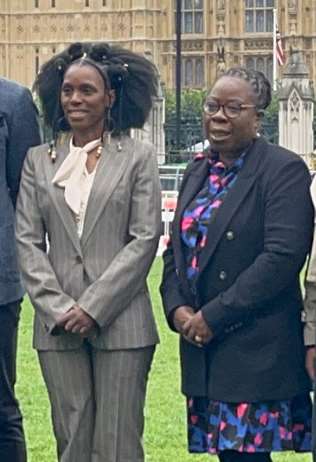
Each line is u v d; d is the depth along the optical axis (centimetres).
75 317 866
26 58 9919
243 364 858
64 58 920
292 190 861
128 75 911
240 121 874
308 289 852
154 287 2420
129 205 891
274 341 860
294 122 5200
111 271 873
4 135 936
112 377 882
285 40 9531
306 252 862
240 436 852
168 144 5891
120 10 9806
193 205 885
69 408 888
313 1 9525
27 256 888
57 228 888
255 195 867
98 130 906
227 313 850
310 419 873
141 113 917
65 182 888
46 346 886
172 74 9744
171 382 1514
